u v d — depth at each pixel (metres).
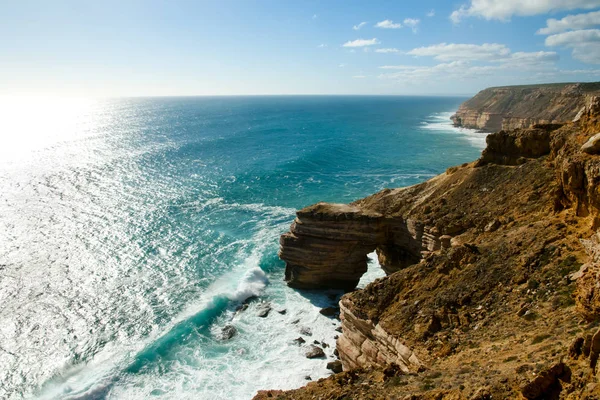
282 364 30.64
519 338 17.22
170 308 37.78
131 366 30.14
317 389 19.69
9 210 58.75
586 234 22.23
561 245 22.52
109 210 61.88
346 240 40.50
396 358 21.75
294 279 42.41
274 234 55.62
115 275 43.03
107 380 28.72
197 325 35.25
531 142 37.44
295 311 38.44
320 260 41.22
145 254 48.16
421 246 38.09
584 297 15.45
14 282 40.09
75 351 31.53
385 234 40.94
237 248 50.94
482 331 19.73
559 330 16.03
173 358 31.28
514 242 25.14
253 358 31.38
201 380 28.89
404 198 43.09
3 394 27.30
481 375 14.64
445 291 23.66
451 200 38.56
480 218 33.56
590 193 22.34
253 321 36.66
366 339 25.02
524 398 11.50
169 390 27.95
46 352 31.27
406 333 21.84
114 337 33.41
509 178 36.47
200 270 45.12
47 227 53.66
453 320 21.39
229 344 33.19
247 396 27.30
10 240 48.97
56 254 46.47
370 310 25.02
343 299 26.91
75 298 38.44
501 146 39.84
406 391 15.56
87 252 47.56
